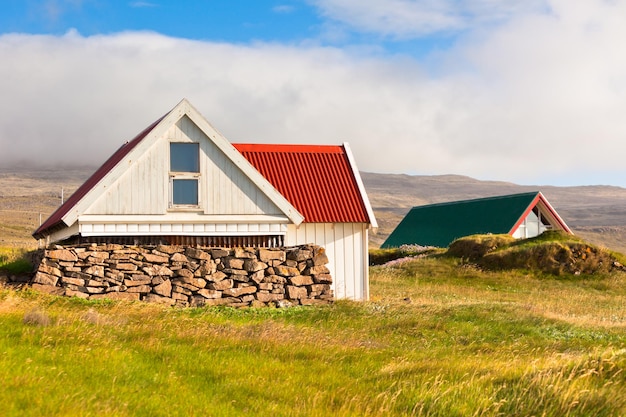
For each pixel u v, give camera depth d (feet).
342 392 35.22
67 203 96.32
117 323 50.70
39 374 32.09
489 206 198.49
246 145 94.94
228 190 78.43
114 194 75.00
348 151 96.94
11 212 548.31
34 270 79.25
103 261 70.03
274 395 34.12
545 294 117.39
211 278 72.69
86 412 27.07
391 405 32.96
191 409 30.01
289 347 46.88
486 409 32.12
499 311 76.07
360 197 90.38
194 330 50.06
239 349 45.39
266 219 79.25
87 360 36.45
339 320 65.21
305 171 93.04
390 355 48.93
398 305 76.64
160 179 76.28
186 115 76.69
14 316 48.47
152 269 71.26
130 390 31.73
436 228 215.31
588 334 66.49
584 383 35.60
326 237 87.56
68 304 62.80
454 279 135.64
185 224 77.10
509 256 142.92
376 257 176.45
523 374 37.47
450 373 39.73
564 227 184.34
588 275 136.46
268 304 73.82
